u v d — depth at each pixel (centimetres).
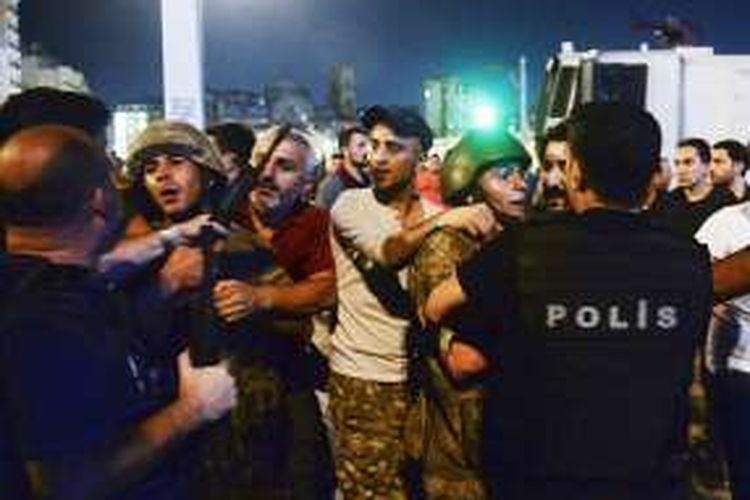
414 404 405
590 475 265
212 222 285
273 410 362
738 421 461
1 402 205
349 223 414
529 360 267
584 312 265
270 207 391
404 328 413
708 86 1295
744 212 471
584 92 1288
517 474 270
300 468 369
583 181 275
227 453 355
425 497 382
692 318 270
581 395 264
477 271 273
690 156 745
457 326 280
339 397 426
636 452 266
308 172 401
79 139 224
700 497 463
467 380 286
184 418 232
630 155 269
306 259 387
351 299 420
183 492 254
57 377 205
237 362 354
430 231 367
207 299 256
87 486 209
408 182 418
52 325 207
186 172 349
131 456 219
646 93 1291
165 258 277
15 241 220
